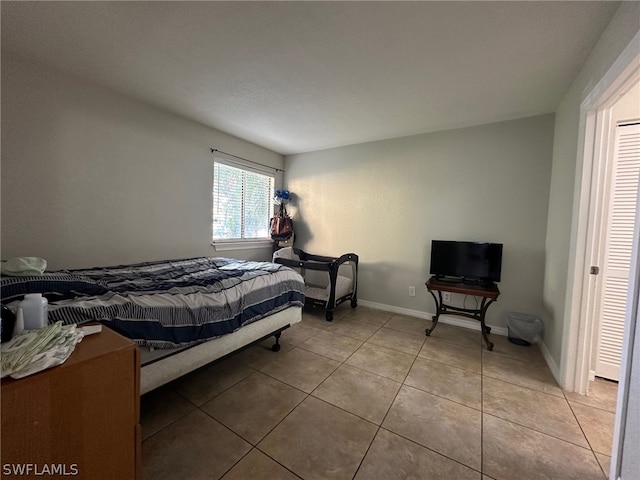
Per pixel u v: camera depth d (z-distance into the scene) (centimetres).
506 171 281
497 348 251
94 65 200
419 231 332
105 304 129
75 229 222
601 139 173
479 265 279
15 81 190
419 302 335
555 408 167
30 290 125
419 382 193
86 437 84
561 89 215
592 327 184
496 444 138
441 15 143
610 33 141
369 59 185
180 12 147
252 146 381
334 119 290
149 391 140
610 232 196
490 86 215
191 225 310
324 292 341
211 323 165
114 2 140
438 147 317
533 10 137
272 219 409
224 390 180
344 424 150
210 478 116
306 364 216
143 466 121
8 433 70
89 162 227
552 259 235
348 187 383
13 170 192
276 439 139
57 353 82
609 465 126
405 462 126
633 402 103
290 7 141
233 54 184
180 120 291
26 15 150
